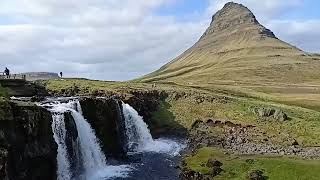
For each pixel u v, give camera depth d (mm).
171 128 110312
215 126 109312
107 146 90250
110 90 116000
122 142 97625
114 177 76188
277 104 131375
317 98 153375
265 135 101250
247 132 103938
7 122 56469
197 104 119312
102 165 84125
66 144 73250
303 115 113375
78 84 119750
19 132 58844
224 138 102375
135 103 110188
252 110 112625
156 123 112562
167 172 78438
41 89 109062
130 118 103438
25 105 62594
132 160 87875
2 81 99375
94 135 84812
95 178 75750
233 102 121312
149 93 122688
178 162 85188
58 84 116812
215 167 75375
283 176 68750
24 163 59344
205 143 99625
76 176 75438
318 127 102562
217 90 157250
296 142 95438
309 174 67812
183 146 99188
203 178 71938
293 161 74875
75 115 79000
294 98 152750
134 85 132750
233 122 108500
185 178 74000
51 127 68438
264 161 75312
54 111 73375
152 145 101250
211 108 116938
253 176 68688
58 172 69812
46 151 64625
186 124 111562
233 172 73438
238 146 95250
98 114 89125
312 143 94812
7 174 53438
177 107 119562
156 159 88062
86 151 80938
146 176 76250
